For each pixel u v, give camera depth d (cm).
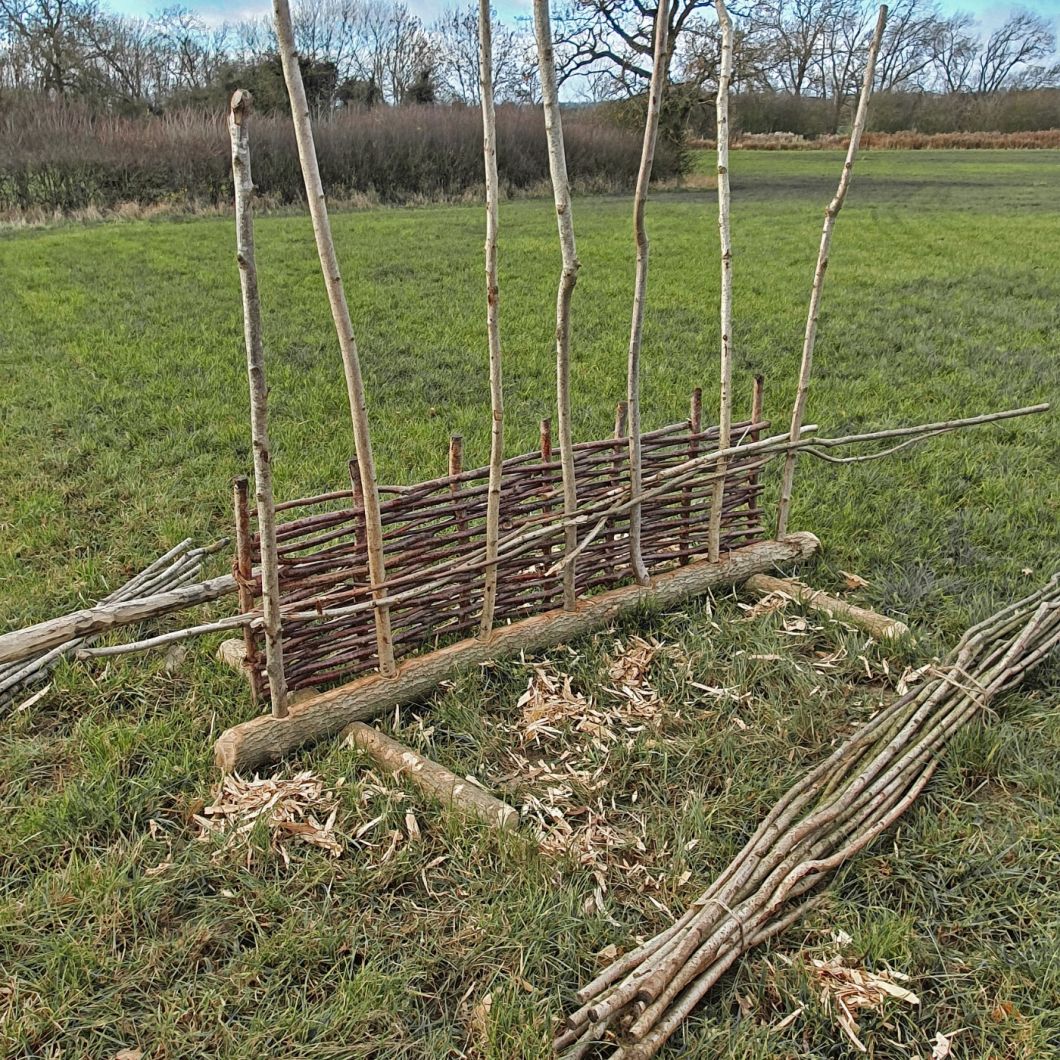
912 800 264
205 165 2039
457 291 1098
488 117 270
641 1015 196
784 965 218
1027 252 1380
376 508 289
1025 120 4788
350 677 321
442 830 254
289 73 235
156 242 1442
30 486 494
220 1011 202
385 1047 197
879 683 335
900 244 1477
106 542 434
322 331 889
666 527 389
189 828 258
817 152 4209
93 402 645
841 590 405
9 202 1867
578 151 2600
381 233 1587
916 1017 206
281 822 255
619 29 2745
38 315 924
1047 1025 203
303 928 224
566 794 273
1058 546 435
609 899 236
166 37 3541
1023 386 701
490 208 280
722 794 275
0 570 399
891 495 495
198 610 370
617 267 1261
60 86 3005
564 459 332
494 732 300
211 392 680
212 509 471
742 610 385
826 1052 200
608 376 736
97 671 328
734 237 1566
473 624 347
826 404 673
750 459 409
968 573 413
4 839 249
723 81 334
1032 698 319
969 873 244
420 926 226
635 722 308
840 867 244
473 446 567
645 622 370
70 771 279
